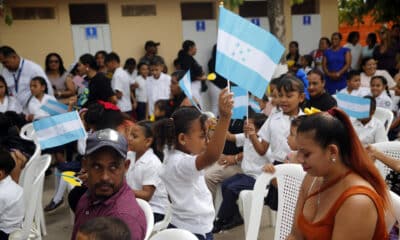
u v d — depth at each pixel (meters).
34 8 8.59
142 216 2.00
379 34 9.00
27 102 6.25
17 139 4.37
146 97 8.04
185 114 2.45
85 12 9.02
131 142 3.10
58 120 3.30
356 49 9.10
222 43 2.43
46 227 4.52
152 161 3.10
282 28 6.27
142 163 3.09
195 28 9.64
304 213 2.00
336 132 1.80
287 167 2.75
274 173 2.78
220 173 4.23
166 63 9.51
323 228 1.86
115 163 1.99
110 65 7.56
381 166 2.98
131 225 1.88
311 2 10.43
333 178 1.88
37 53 8.71
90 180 2.01
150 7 9.29
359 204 1.74
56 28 8.76
